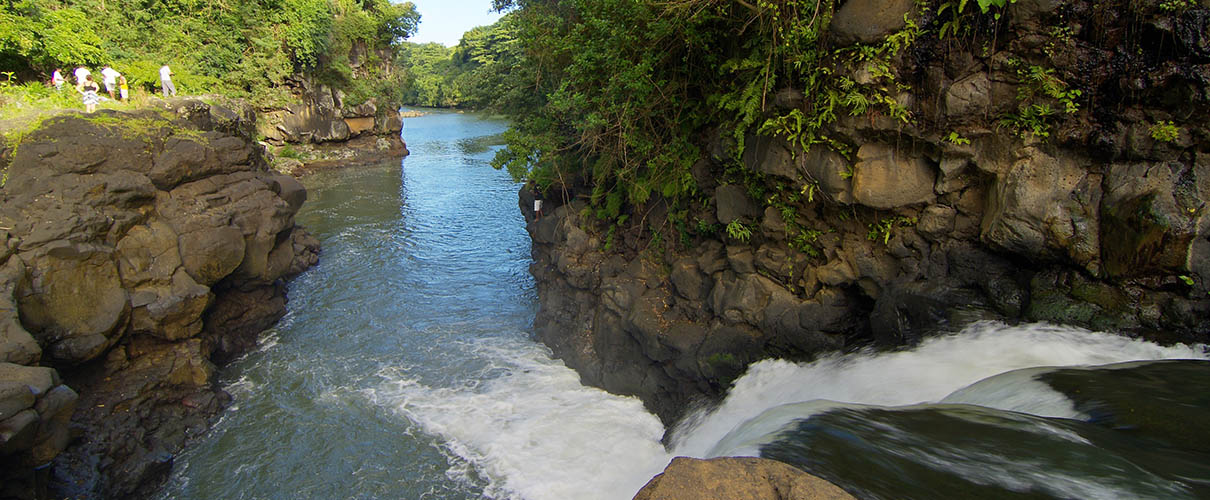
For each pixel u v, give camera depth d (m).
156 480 10.10
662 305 11.76
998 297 7.35
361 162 40.69
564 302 14.32
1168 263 6.21
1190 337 6.11
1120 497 3.90
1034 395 5.71
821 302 9.16
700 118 10.98
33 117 12.76
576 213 14.87
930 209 7.95
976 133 7.29
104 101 16.95
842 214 8.86
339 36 40.91
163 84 20.48
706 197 11.32
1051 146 6.96
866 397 7.00
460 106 83.50
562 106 11.85
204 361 12.59
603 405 11.64
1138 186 6.39
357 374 13.37
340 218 26.39
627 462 9.99
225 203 14.79
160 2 30.41
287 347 14.64
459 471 10.17
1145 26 6.16
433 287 18.30
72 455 9.64
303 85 38.56
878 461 4.59
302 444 11.00
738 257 10.30
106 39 26.75
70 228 10.91
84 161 12.23
